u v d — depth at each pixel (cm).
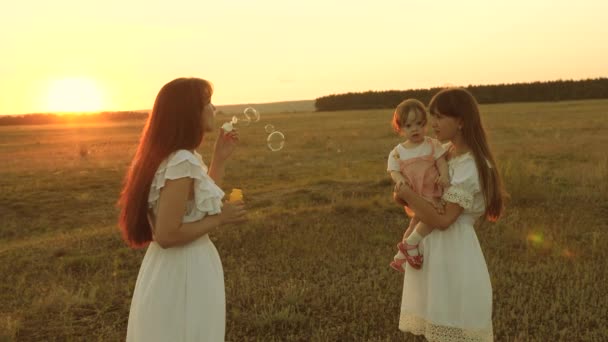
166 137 249
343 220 882
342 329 476
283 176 1636
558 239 729
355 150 2270
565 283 561
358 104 9869
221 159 317
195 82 257
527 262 633
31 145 3641
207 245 272
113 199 1358
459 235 308
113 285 617
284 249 731
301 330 475
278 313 496
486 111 5700
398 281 584
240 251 737
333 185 1285
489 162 299
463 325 304
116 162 2272
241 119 436
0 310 558
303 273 632
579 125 3144
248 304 544
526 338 444
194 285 259
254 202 1137
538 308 501
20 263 740
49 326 512
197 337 258
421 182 314
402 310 335
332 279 602
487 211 309
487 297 308
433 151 321
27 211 1233
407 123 322
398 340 450
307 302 544
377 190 1174
